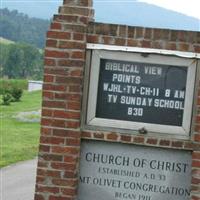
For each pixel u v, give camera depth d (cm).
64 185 671
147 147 669
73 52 667
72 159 669
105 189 679
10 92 4516
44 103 670
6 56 10319
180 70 664
